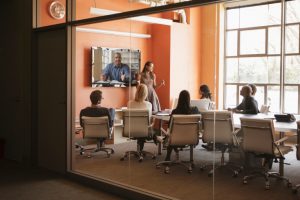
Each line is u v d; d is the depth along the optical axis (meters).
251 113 5.40
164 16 7.64
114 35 7.33
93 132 5.82
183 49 7.58
